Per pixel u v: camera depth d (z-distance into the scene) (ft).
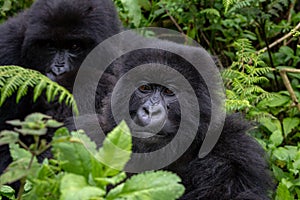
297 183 27.40
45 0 31.58
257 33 41.73
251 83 32.12
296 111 35.60
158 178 13.53
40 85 15.58
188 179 25.52
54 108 30.71
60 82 30.89
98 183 13.48
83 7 31.35
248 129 26.89
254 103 33.83
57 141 13.57
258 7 39.47
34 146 13.70
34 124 13.19
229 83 33.09
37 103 31.48
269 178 26.21
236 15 40.34
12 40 32.81
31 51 31.35
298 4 44.01
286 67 38.47
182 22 40.93
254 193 24.53
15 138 13.57
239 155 25.26
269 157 29.45
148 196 13.35
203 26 41.73
